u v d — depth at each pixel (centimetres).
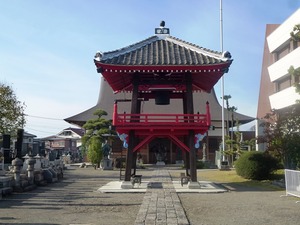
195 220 975
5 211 1129
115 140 4828
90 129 3966
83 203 1299
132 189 1683
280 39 3666
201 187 1759
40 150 4197
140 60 1727
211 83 1958
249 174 2153
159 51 1845
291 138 1841
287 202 1309
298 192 1385
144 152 5047
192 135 1748
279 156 1978
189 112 1769
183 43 1902
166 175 2778
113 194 1569
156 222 941
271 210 1133
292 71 1581
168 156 5022
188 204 1265
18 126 2948
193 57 1770
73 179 2497
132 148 1752
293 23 3338
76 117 5284
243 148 3744
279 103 3719
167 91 1922
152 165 4609
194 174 1722
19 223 937
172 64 1672
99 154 3825
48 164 2488
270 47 3953
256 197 1455
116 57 1756
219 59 1694
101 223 938
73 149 7575
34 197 1477
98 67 1694
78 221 965
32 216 1039
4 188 1515
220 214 1065
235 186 1909
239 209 1155
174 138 1777
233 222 946
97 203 1298
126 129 1730
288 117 1855
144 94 2039
